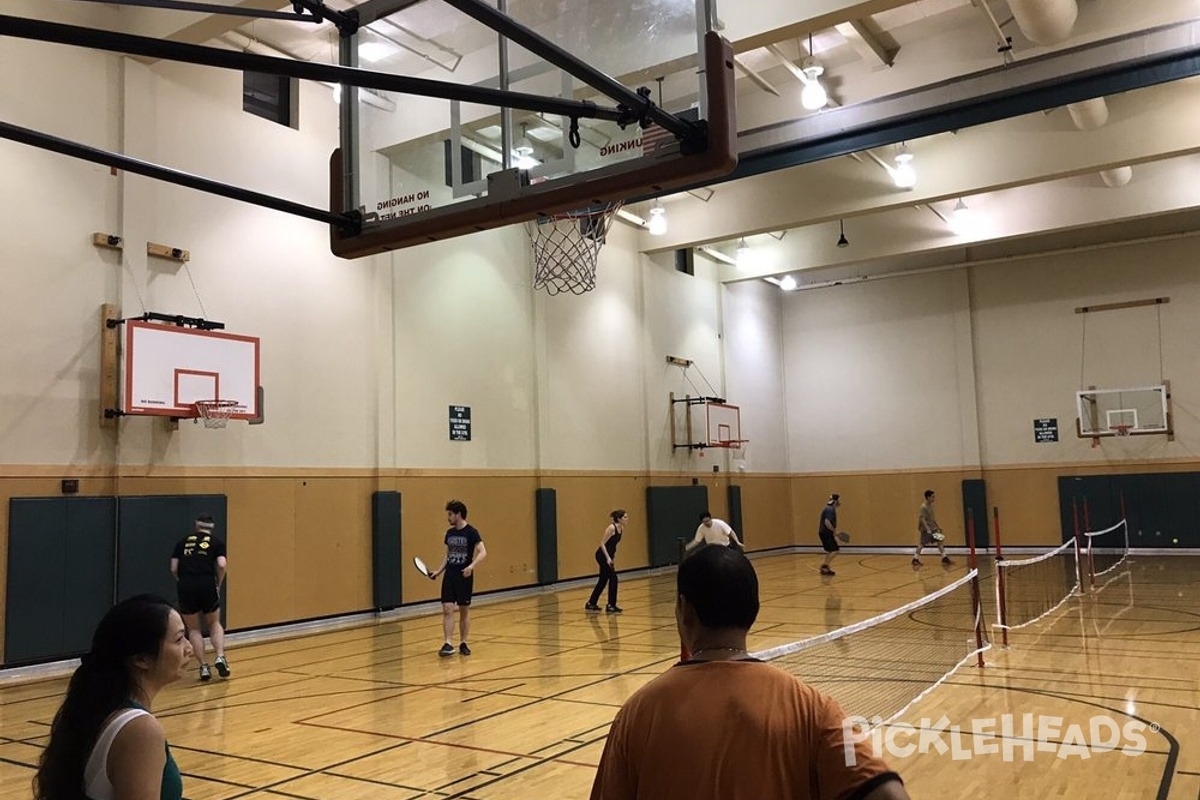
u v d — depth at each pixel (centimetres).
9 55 977
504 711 716
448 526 1452
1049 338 2139
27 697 841
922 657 873
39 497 970
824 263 2066
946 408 2253
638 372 1941
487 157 432
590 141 400
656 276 2023
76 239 1023
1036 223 1777
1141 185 1678
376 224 448
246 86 1241
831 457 2402
